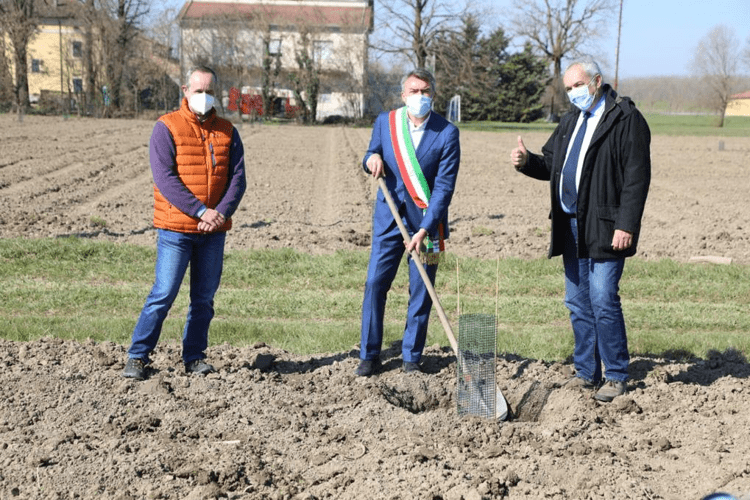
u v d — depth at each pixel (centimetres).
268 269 980
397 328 705
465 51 5928
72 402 484
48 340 605
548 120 7544
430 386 532
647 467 413
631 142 488
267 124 5056
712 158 2895
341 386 539
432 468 404
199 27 5750
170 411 480
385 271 551
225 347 631
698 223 1409
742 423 467
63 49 6444
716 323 787
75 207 1427
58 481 387
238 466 405
